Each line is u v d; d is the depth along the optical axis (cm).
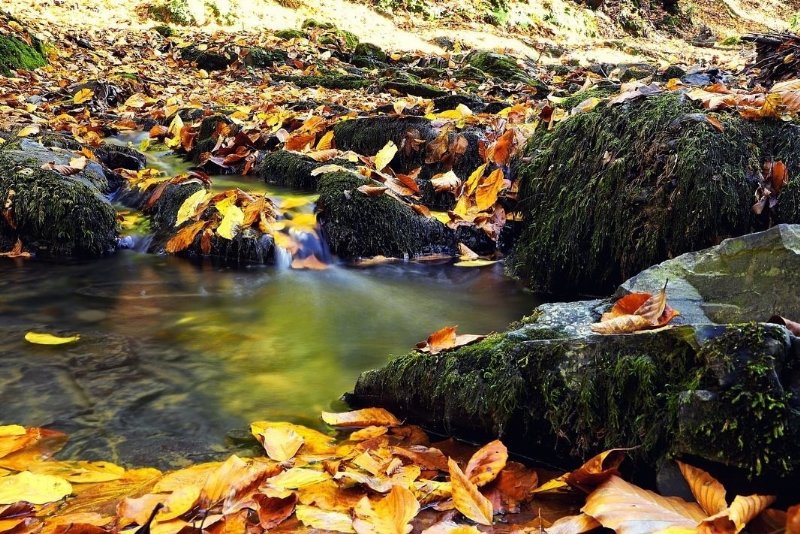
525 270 394
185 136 603
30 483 169
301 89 942
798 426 146
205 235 416
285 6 1458
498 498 169
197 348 283
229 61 1083
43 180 420
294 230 421
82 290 354
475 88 937
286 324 315
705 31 2400
